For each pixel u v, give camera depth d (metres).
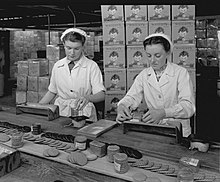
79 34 1.95
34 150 1.24
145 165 1.07
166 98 1.87
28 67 3.84
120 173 1.03
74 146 1.26
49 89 2.26
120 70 2.48
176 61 2.43
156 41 1.66
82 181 1.00
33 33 6.50
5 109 1.95
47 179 1.01
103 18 2.43
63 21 5.30
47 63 3.76
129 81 2.48
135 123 1.44
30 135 1.42
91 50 7.25
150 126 1.41
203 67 4.82
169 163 1.10
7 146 1.18
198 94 4.52
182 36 2.40
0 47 6.34
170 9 2.37
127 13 2.40
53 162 1.15
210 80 4.54
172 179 0.98
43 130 1.51
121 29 2.42
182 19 2.38
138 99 1.95
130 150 1.18
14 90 5.93
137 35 2.42
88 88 2.14
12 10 4.07
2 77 6.18
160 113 1.56
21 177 1.03
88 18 4.93
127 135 1.42
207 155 1.16
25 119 1.70
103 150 1.18
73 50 2.00
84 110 1.94
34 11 4.14
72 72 2.12
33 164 1.13
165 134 1.40
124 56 2.46
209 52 5.04
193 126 2.29
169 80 1.84
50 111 1.67
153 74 1.88
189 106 1.67
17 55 6.55
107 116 2.40
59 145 1.28
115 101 2.51
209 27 4.96
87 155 1.18
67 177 1.03
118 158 1.03
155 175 1.01
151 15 2.39
